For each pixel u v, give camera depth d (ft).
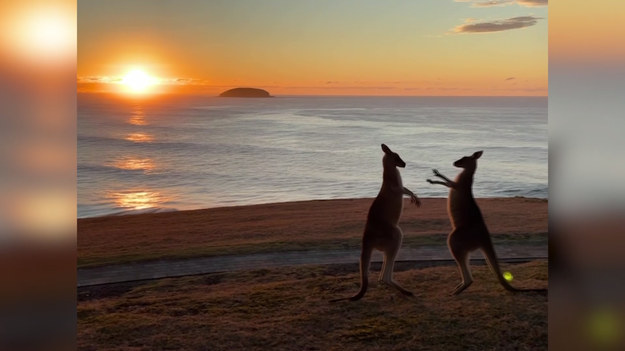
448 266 24.12
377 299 20.24
